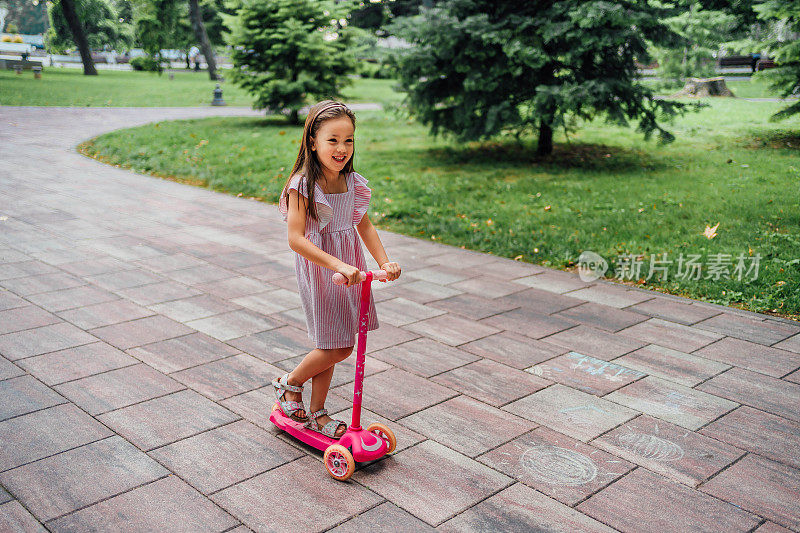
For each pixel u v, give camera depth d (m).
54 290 5.44
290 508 2.73
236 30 16.92
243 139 13.79
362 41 12.04
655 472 3.04
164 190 9.83
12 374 3.91
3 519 2.62
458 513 2.72
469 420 3.49
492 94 10.98
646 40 10.52
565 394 3.80
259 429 3.36
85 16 39.09
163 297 5.34
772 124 13.42
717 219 7.19
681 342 4.59
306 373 3.12
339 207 3.01
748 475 3.03
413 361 4.23
